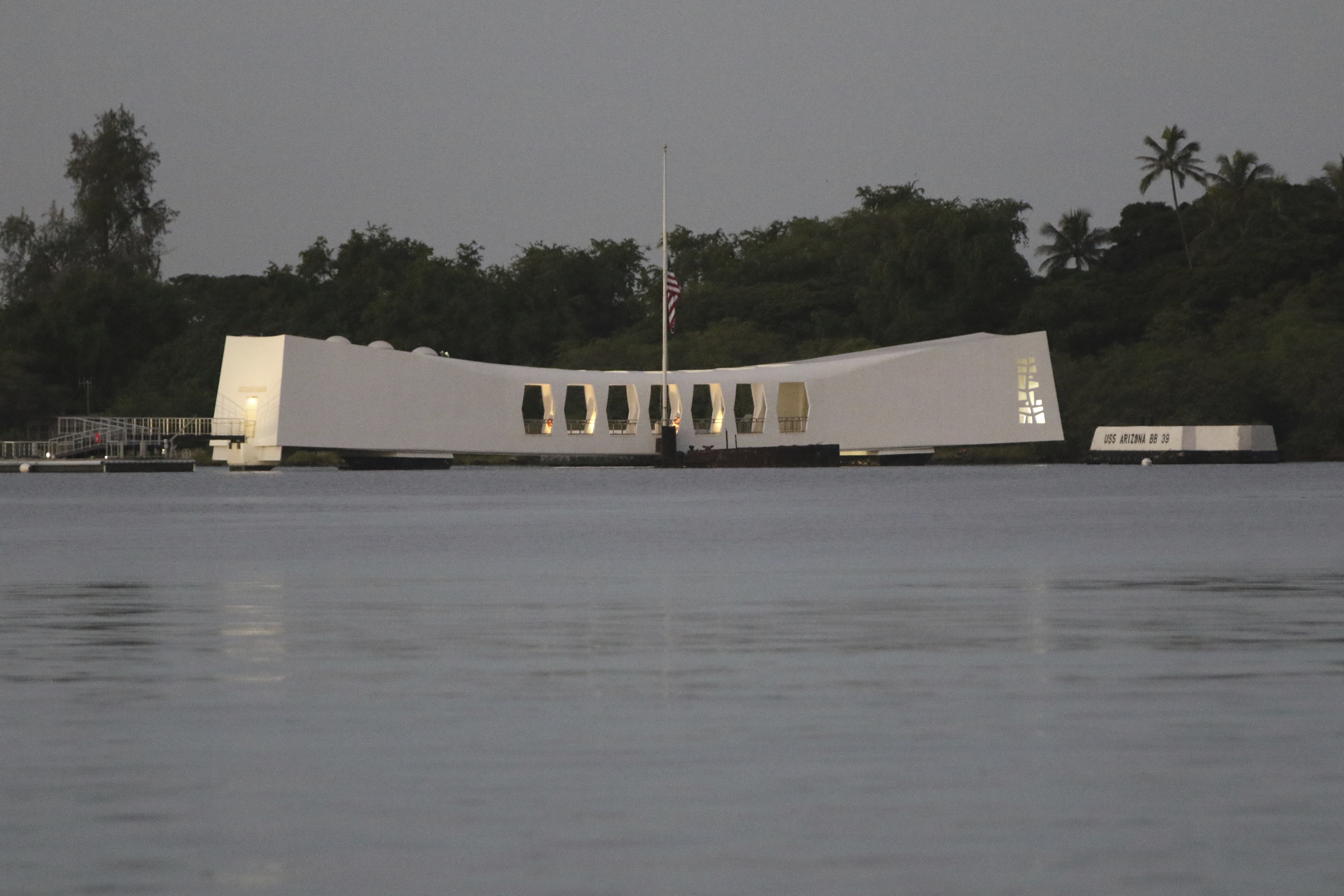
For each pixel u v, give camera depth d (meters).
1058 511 162.50
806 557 104.38
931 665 55.78
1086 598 77.44
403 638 63.88
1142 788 37.25
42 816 35.41
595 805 36.09
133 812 35.69
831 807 35.88
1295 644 60.19
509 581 88.38
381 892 30.16
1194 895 29.70
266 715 46.59
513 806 36.00
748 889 30.30
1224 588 81.88
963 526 136.75
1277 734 42.94
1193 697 48.84
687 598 78.81
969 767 39.50
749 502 187.50
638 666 55.97
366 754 41.22
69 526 144.12
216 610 74.38
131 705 48.41
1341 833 33.53
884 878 30.91
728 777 38.56
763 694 49.88
